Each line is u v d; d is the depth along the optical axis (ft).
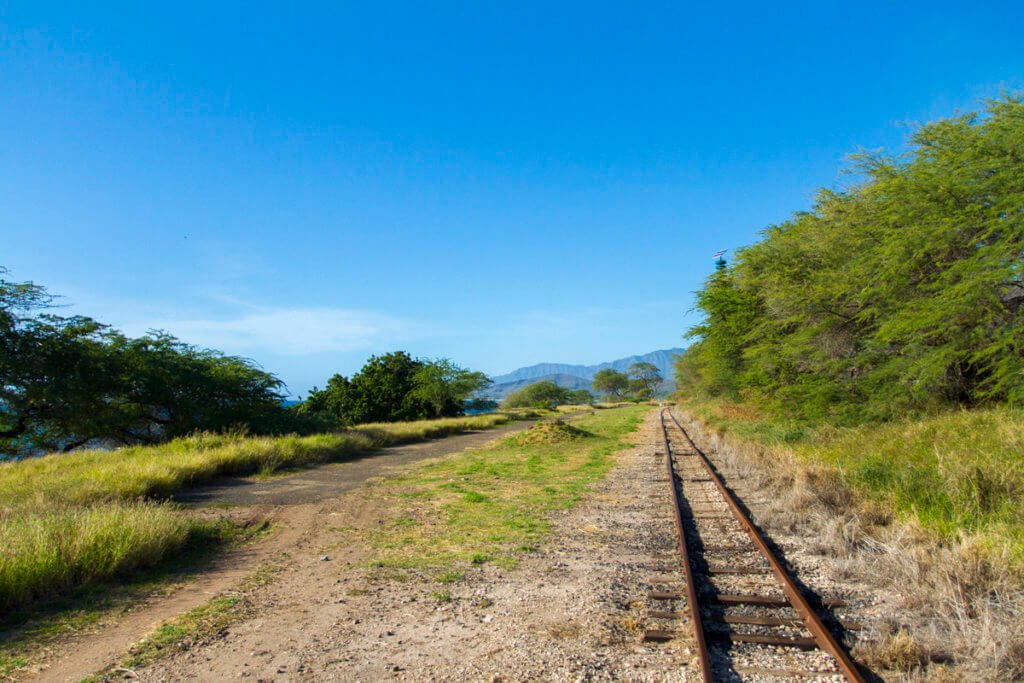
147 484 40.96
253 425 94.07
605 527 30.48
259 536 30.73
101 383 84.38
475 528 30.99
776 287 60.44
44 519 25.54
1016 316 38.42
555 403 351.46
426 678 14.25
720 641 15.88
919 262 43.88
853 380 51.90
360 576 23.20
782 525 27.89
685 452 68.13
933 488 27.71
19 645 16.53
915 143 46.06
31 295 79.82
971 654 14.28
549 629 17.20
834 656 14.66
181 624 18.19
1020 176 37.96
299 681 14.20
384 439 92.99
